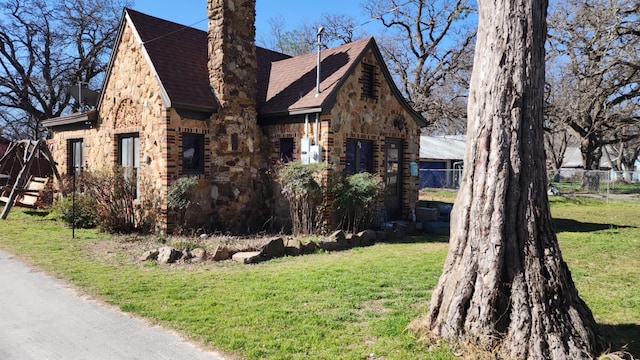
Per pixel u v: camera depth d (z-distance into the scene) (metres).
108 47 29.28
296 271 7.04
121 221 10.47
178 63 11.17
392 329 4.50
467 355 3.87
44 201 14.12
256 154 11.81
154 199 10.44
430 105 26.92
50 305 5.36
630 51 18.66
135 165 11.48
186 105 10.14
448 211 13.73
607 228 13.01
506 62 4.20
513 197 4.12
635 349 4.21
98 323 4.80
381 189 11.12
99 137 12.80
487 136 4.23
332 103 10.64
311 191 10.16
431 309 4.43
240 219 11.38
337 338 4.35
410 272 7.04
